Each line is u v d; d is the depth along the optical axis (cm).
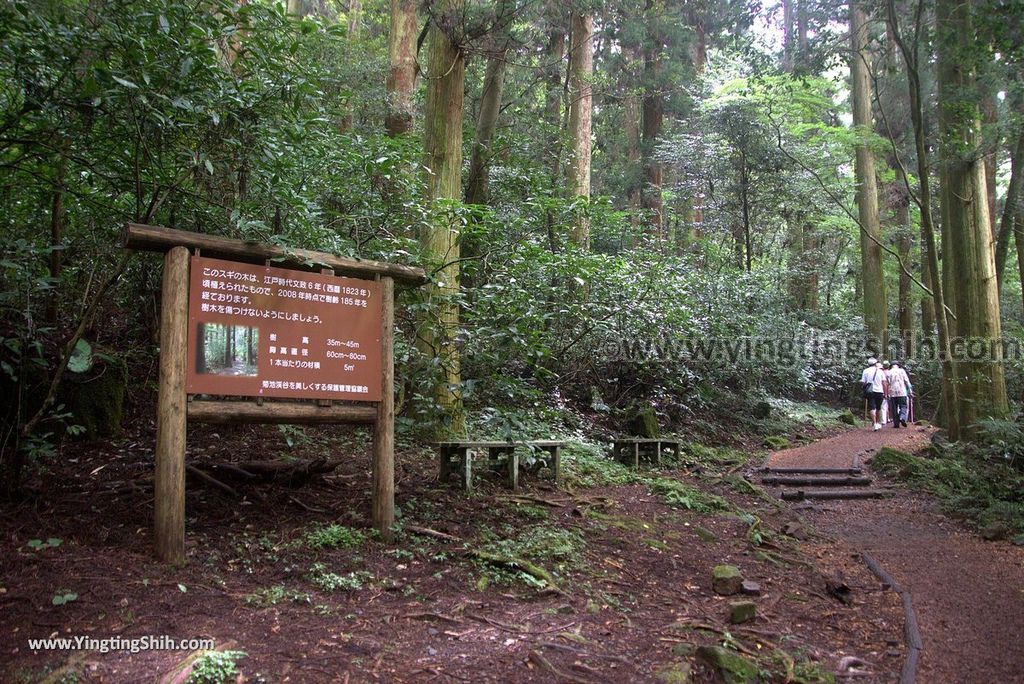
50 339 589
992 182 1920
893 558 659
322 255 479
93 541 411
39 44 412
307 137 523
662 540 617
